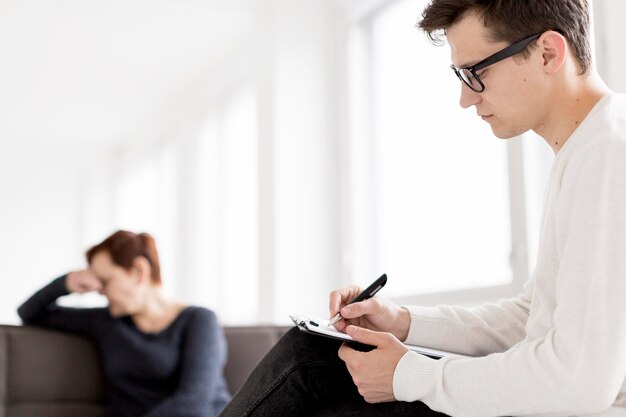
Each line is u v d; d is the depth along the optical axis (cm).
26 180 702
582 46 118
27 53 470
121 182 696
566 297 102
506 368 105
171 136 607
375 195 341
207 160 536
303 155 360
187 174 551
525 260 233
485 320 143
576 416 106
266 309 357
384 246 332
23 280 691
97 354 225
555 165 114
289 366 131
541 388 102
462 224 277
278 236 351
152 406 216
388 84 333
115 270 221
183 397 208
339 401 134
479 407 107
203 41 452
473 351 142
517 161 237
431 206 297
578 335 100
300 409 133
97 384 223
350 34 353
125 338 220
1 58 477
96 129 640
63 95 552
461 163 279
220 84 496
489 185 262
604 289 100
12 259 690
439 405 112
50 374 218
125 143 684
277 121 359
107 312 227
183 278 546
